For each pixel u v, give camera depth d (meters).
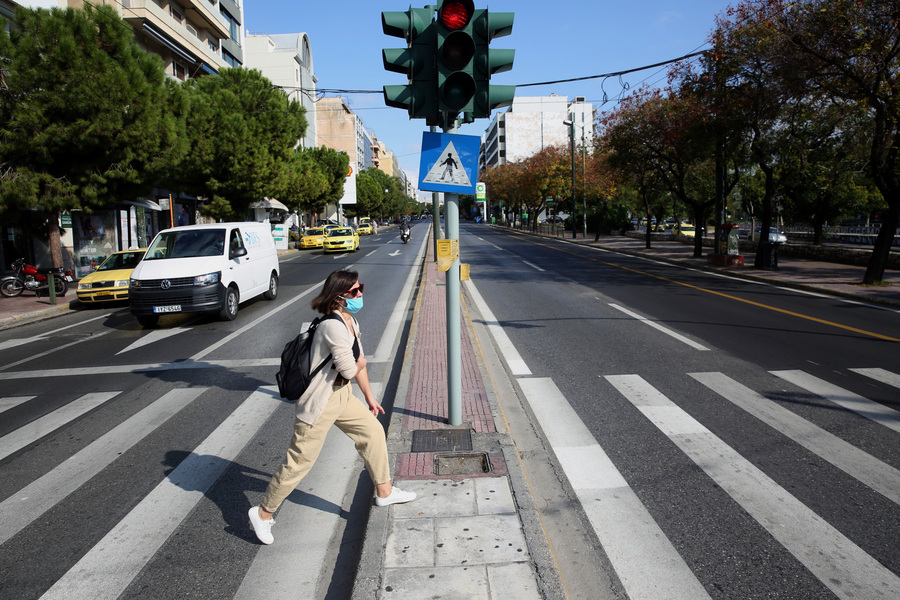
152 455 4.99
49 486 4.44
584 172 48.81
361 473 4.55
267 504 3.49
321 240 41.53
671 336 9.32
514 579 2.93
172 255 11.77
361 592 2.84
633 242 38.50
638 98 24.36
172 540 3.64
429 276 18.06
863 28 12.86
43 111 14.36
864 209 29.39
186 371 7.84
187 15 34.66
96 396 6.79
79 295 14.38
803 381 6.72
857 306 12.20
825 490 4.08
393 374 7.54
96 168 15.90
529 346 8.88
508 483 3.98
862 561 3.25
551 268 21.70
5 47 14.17
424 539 3.30
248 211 31.62
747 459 4.62
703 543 3.47
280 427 5.61
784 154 19.42
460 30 4.50
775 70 14.91
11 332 11.69
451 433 4.91
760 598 2.96
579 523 3.75
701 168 27.80
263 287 13.82
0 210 14.16
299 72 69.00
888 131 14.14
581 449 4.91
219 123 26.92
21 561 3.44
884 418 5.47
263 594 3.11
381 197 97.88
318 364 3.39
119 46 16.16
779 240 35.12
